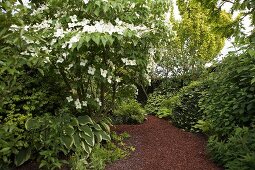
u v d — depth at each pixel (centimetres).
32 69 462
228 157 361
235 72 419
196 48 958
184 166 404
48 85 473
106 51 433
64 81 475
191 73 876
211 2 450
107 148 448
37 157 398
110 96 532
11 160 393
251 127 391
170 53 912
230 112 420
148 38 447
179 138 525
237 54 415
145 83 511
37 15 412
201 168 392
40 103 443
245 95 395
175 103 670
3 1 209
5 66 223
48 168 362
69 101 449
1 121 415
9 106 420
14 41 217
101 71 423
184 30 942
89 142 414
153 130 573
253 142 341
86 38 351
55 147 375
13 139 369
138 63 438
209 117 495
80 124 434
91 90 492
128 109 648
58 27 413
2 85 239
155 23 453
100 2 379
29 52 278
